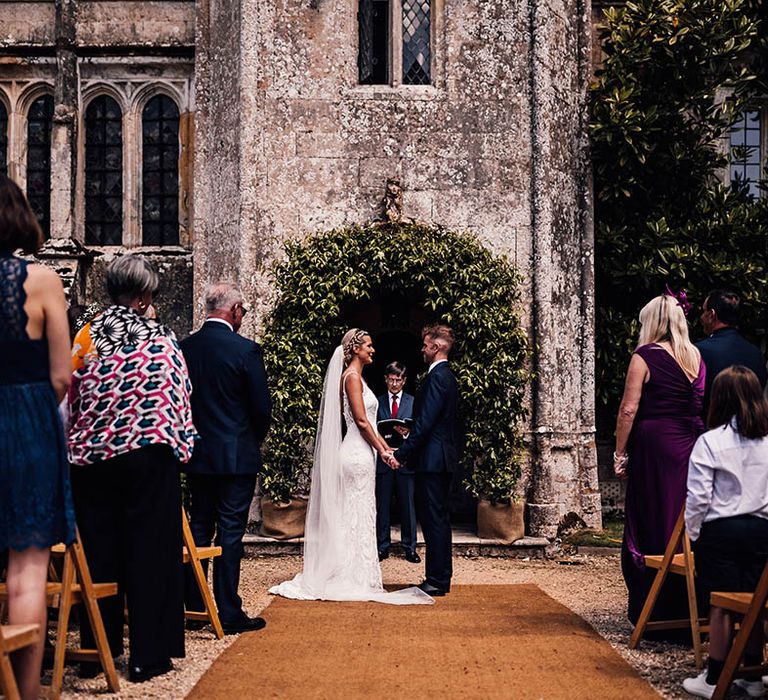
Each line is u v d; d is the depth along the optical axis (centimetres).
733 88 1416
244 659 552
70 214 1384
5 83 1425
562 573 969
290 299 1116
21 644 374
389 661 546
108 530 529
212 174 1221
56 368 417
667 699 477
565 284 1193
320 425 827
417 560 1016
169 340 538
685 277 1275
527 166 1171
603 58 1370
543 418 1138
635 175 1292
